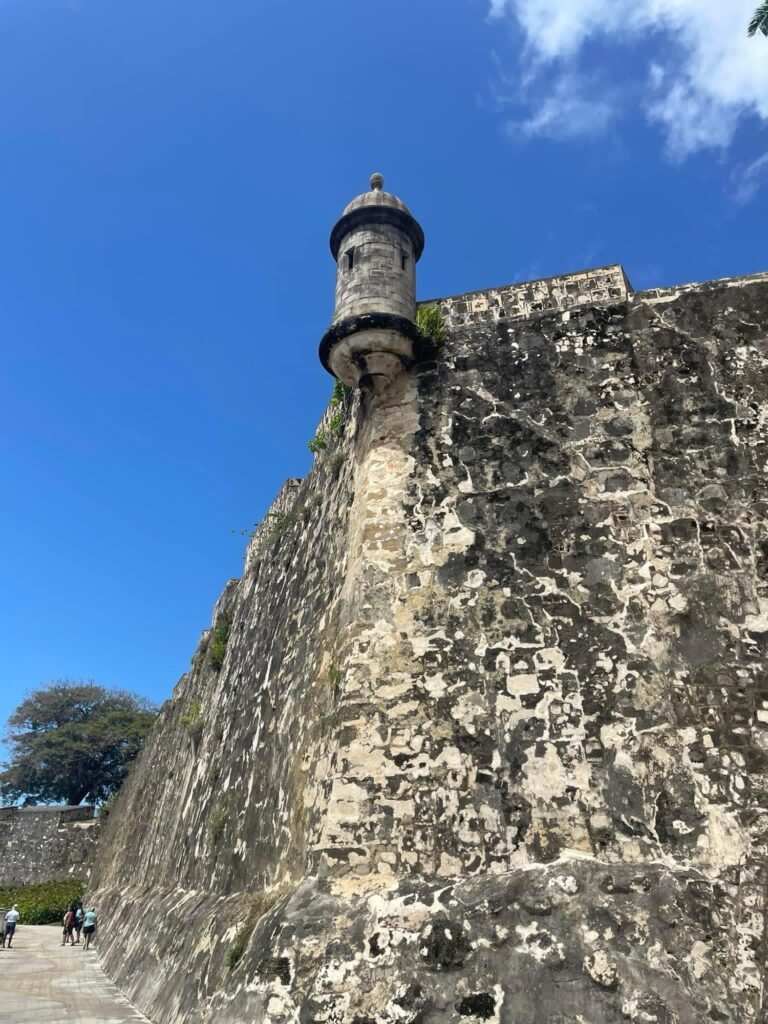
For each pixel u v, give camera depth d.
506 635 7.38
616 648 7.06
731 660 6.81
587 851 6.33
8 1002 11.16
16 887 39.19
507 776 6.77
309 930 6.39
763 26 8.33
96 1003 11.34
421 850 6.63
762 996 5.50
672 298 8.60
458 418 8.61
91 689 57.59
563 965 5.73
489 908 6.15
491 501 8.07
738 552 7.25
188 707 20.75
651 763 6.54
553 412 8.35
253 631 14.77
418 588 7.81
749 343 8.18
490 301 9.23
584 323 8.73
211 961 8.57
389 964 6.02
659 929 5.79
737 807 6.24
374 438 8.79
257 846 9.69
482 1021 5.64
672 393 8.11
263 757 10.83
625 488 7.76
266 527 17.58
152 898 15.92
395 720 7.22
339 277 9.44
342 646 8.06
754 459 7.62
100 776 54.72
